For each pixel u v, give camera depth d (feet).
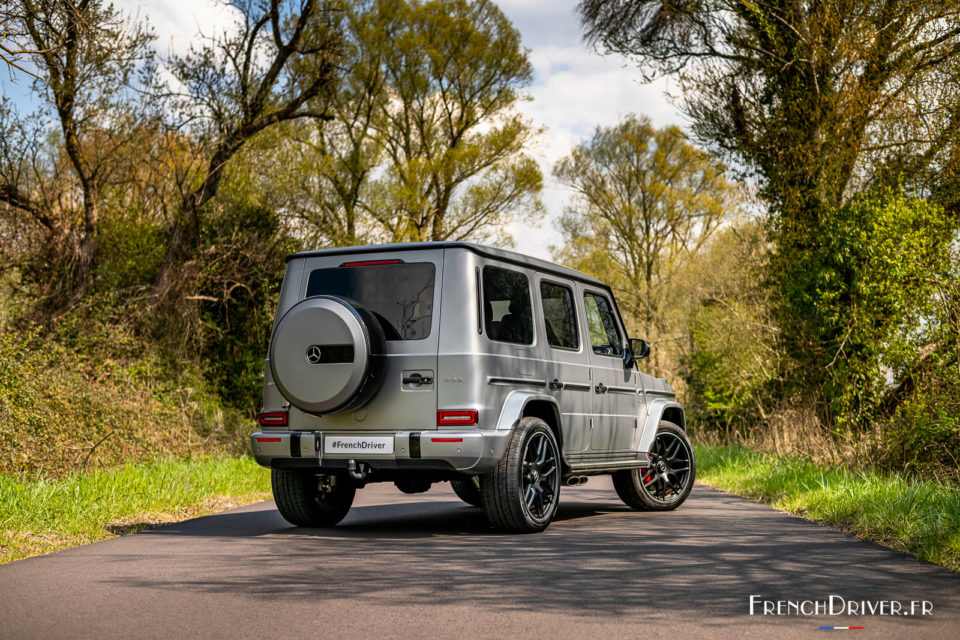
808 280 51.70
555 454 27.17
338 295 26.63
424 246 26.07
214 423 59.31
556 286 29.96
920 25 51.26
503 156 118.62
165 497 32.83
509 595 17.19
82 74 57.57
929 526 23.29
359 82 111.86
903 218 45.70
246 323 69.36
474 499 35.73
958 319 39.24
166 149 65.92
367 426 25.67
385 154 116.78
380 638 14.10
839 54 54.03
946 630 14.62
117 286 63.82
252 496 38.27
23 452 39.34
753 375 69.67
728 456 54.60
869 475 36.14
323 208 82.53
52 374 46.55
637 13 62.95
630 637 14.15
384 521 30.09
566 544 23.79
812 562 20.81
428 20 115.03
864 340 48.34
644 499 32.91
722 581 18.53
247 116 67.10
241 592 17.52
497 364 25.85
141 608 16.16
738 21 59.93
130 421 49.14
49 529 25.14
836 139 53.31
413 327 25.66
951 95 48.60
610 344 32.60
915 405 39.27
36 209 61.31
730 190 142.10
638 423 33.19
